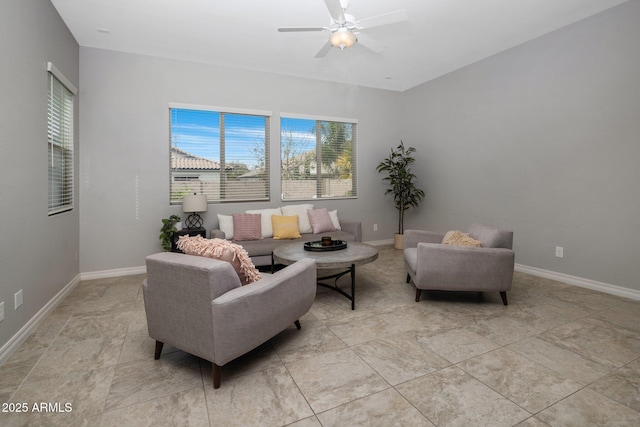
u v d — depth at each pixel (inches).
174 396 63.8
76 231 140.6
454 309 109.3
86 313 107.2
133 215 156.3
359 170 215.3
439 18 127.1
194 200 152.9
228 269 67.1
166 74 160.4
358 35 114.3
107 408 60.1
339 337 88.9
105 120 149.3
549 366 73.7
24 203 89.7
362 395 63.7
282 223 165.0
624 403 60.8
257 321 70.4
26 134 91.0
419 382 67.9
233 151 179.2
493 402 61.2
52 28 112.1
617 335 89.2
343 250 124.7
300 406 60.6
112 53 149.9
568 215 136.6
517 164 155.6
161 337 74.3
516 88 154.5
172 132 164.9
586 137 129.4
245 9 118.0
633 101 116.1
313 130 201.2
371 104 216.8
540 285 134.9
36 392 64.9
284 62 169.6
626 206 119.1
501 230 114.9
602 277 126.7
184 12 119.6
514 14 124.9
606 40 122.3
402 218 217.9
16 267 84.6
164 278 70.2
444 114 194.4
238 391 65.3
